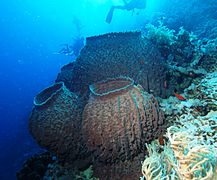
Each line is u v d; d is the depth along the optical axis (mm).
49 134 3498
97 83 3826
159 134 3311
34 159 4773
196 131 3160
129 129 3000
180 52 5234
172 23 13930
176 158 2100
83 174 3580
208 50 5461
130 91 3152
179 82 4496
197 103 3686
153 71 4090
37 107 3672
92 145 3238
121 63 4113
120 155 3082
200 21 13398
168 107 3781
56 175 3791
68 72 5402
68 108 3602
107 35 4402
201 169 1937
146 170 2264
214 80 4219
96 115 3117
